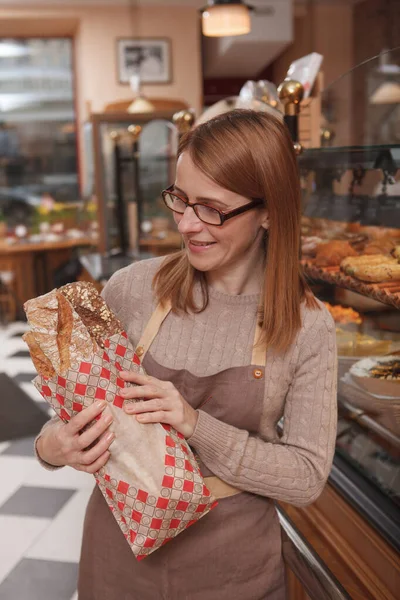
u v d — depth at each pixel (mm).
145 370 1215
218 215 1061
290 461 1127
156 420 1047
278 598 1274
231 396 1182
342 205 1793
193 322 1208
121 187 4637
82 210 7980
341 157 1753
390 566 1393
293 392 1184
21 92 9008
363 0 8750
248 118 1069
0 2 8023
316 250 1903
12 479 3502
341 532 1601
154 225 4699
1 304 7211
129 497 1017
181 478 1019
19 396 4809
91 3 8227
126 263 4457
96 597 1267
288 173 1088
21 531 2988
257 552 1229
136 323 1239
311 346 1164
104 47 8383
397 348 1520
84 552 1291
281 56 10156
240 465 1112
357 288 1567
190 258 1121
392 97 1732
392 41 8445
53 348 1029
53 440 1051
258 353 1176
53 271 7488
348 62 9094
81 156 9055
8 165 9031
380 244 1630
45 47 8984
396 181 1556
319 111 2031
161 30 8477
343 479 1631
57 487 3406
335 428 1173
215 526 1202
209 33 5914
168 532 1034
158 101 8352
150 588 1212
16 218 8227
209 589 1214
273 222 1100
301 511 1762
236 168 1033
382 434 1551
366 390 1604
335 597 1186
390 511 1478
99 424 1008
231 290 1205
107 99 8500
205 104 10984
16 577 2652
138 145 4582
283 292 1138
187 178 1059
